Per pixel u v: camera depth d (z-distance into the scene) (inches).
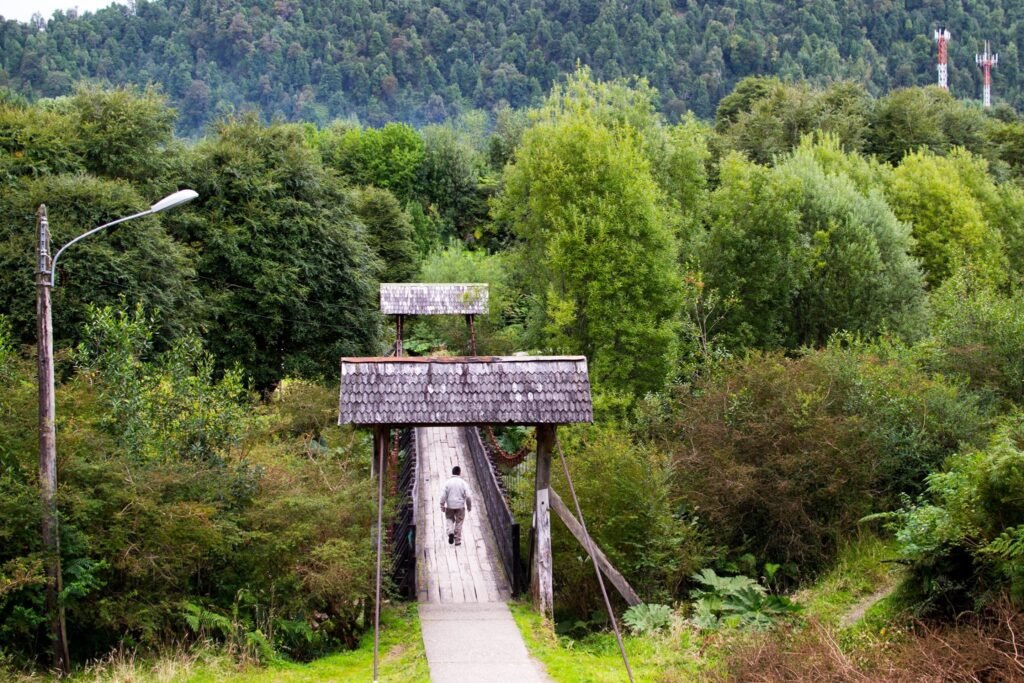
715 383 756.6
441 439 948.0
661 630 517.0
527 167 1047.0
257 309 1203.2
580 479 593.9
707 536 626.5
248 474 518.0
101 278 937.5
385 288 1061.8
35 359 592.4
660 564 579.2
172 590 460.4
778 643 462.9
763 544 649.6
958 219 1438.2
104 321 587.8
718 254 1153.4
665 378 935.0
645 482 588.4
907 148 2100.1
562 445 674.2
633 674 447.5
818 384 725.9
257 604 463.2
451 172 2233.0
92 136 1124.5
